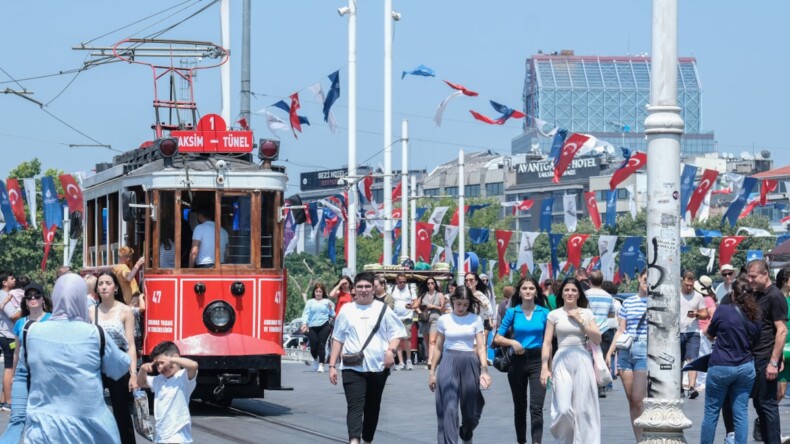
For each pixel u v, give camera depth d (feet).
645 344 61.05
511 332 59.57
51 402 39.14
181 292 74.28
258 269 75.10
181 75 101.81
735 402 54.34
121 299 75.31
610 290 81.71
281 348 75.31
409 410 81.10
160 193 74.95
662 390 48.70
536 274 388.78
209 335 74.23
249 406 83.20
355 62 143.02
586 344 55.88
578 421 55.06
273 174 75.92
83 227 91.15
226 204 75.25
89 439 39.27
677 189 48.91
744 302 53.88
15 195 156.35
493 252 388.78
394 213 199.00
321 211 170.71
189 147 79.36
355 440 57.41
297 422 73.41
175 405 49.21
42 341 39.11
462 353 57.36
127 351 54.60
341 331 58.08
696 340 85.20
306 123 125.59
